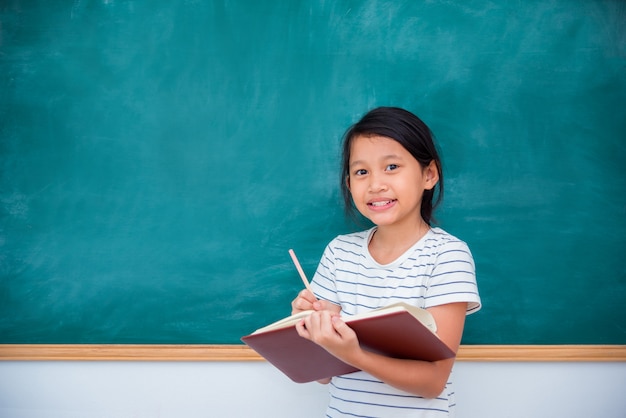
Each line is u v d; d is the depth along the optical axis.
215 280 1.43
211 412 1.43
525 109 1.39
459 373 1.41
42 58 1.42
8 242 1.43
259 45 1.41
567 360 1.38
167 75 1.42
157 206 1.43
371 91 1.40
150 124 1.42
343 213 1.41
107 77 1.42
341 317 0.94
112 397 1.44
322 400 1.43
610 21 1.38
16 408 1.43
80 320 1.43
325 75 1.41
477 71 1.39
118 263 1.43
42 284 1.42
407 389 1.04
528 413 1.40
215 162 1.42
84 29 1.42
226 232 1.42
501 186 1.40
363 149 1.15
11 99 1.42
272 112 1.42
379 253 1.22
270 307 1.43
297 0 1.41
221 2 1.42
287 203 1.42
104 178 1.43
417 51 1.40
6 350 1.41
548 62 1.39
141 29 1.42
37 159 1.43
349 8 1.40
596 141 1.39
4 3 1.42
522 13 1.39
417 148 1.15
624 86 1.38
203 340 1.43
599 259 1.39
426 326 0.90
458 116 1.40
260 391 1.44
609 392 1.39
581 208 1.39
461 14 1.39
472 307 1.13
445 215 1.40
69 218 1.43
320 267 1.29
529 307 1.39
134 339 1.42
